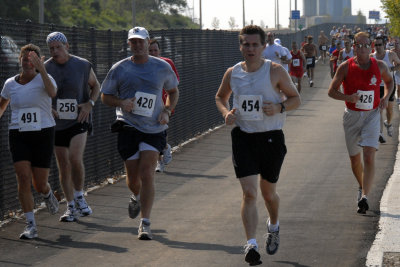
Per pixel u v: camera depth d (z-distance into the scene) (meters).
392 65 19.50
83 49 13.73
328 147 18.69
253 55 8.55
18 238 10.12
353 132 11.52
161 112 10.23
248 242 8.33
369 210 11.35
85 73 11.04
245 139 8.66
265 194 8.80
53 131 10.32
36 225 10.89
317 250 9.18
